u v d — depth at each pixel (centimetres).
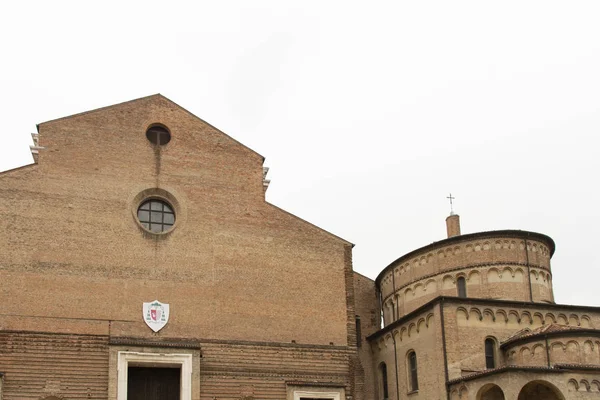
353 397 3950
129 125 4044
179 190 4022
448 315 3978
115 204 3872
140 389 3659
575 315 4231
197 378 3647
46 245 3681
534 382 3431
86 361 3556
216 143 4197
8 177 3722
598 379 3441
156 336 3719
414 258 4909
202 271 3906
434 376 3975
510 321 4100
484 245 4656
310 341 3981
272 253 4078
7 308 3522
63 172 3831
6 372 3425
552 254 4941
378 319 5194
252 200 4150
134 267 3794
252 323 3906
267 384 3825
